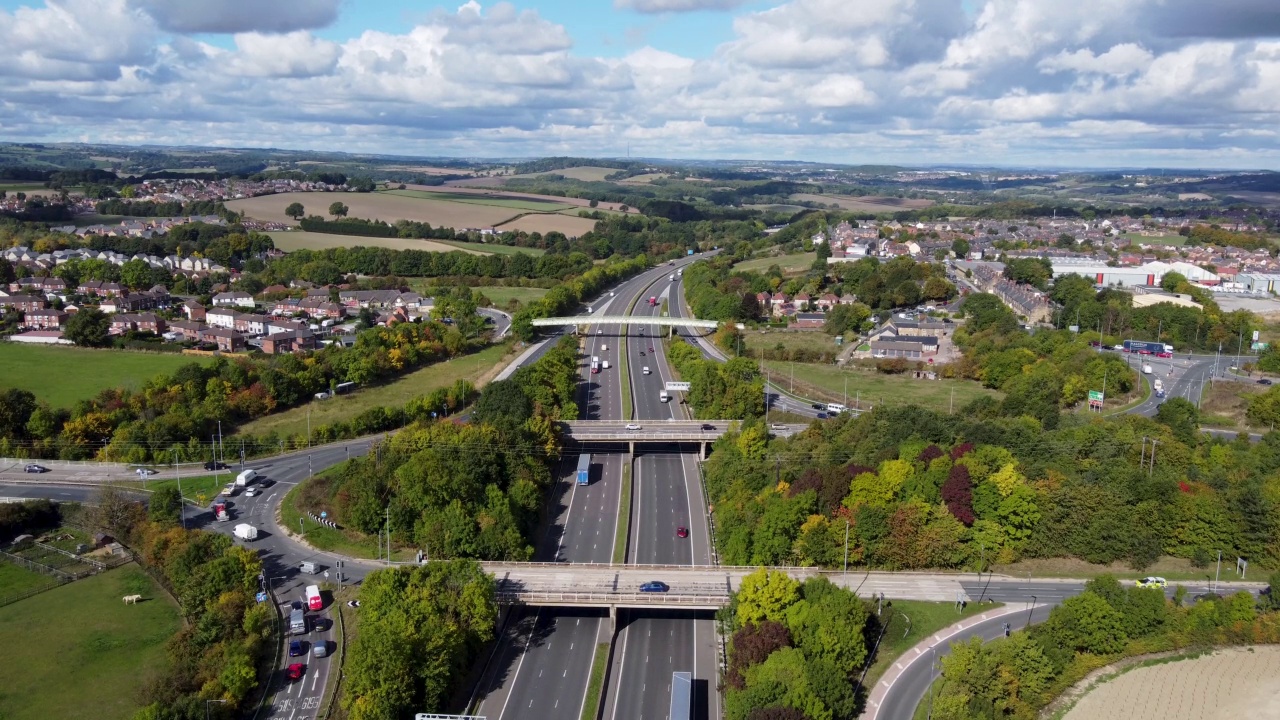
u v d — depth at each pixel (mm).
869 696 179125
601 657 196000
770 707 158625
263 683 181500
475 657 192625
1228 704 181875
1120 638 196875
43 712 175250
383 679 166375
